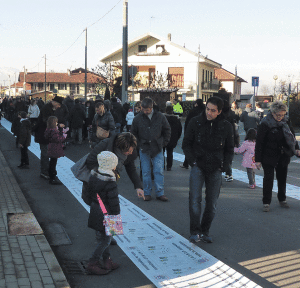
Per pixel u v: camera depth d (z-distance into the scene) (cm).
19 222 594
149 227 600
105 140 451
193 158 525
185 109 4306
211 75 6194
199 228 540
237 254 498
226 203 756
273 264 468
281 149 693
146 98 757
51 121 884
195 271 446
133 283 418
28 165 1122
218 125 517
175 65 5472
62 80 9244
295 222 638
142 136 763
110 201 402
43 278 401
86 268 447
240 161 1310
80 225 614
